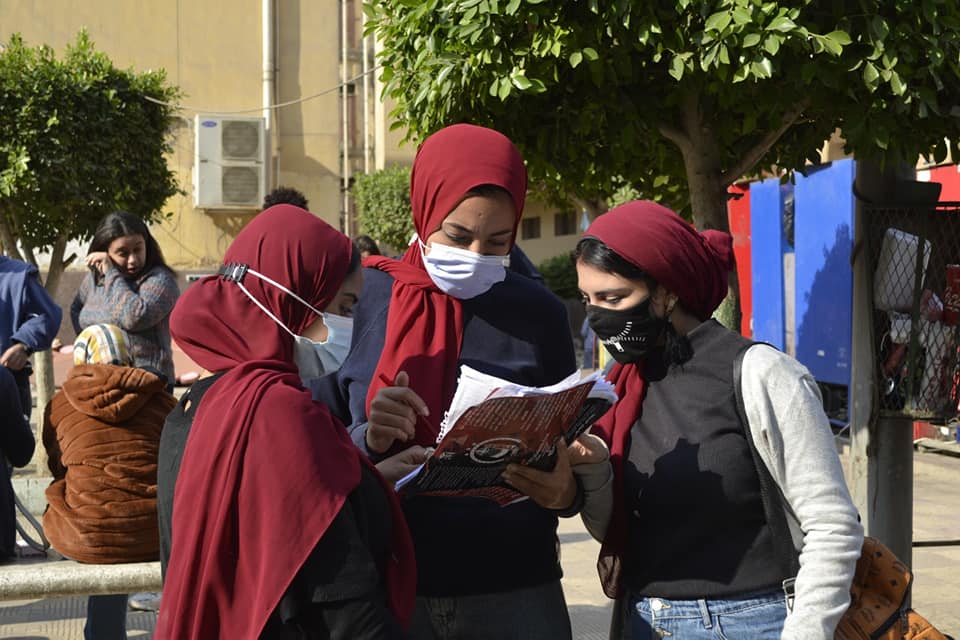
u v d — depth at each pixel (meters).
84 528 3.19
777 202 10.27
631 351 2.22
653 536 2.18
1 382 3.67
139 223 4.84
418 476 2.14
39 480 4.33
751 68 3.39
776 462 2.04
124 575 3.16
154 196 8.62
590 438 2.29
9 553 3.50
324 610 1.74
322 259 1.98
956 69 3.39
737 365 2.10
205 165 15.80
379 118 24.03
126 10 15.55
